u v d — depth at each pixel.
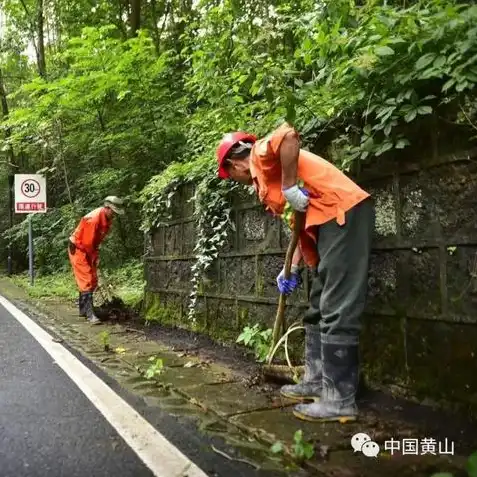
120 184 10.54
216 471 2.56
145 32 9.46
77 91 9.85
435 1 3.04
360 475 2.44
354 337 3.10
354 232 3.06
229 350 5.04
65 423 3.24
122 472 2.57
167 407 3.54
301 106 3.79
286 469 2.56
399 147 3.09
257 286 4.70
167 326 6.47
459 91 2.68
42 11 14.38
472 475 2.16
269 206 3.42
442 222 3.01
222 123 5.58
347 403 3.10
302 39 4.43
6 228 18.66
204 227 5.41
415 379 3.21
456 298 2.94
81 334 6.30
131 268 10.29
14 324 7.06
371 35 3.35
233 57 5.28
